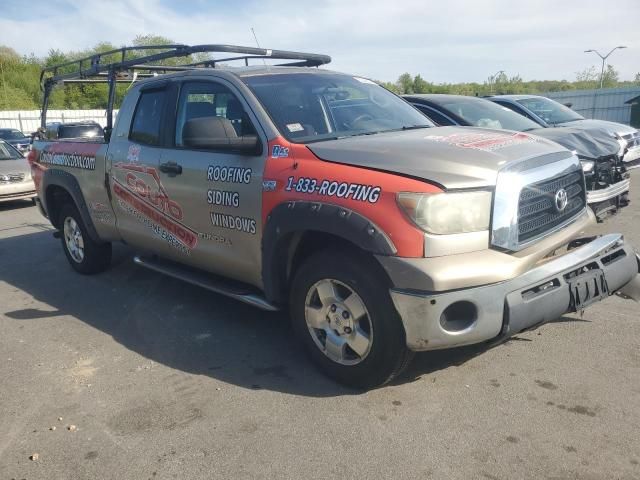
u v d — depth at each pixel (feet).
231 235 13.42
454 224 10.00
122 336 15.01
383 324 10.61
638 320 14.49
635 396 10.95
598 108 92.68
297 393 11.63
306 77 14.85
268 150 12.51
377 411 10.83
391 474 9.05
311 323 12.09
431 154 10.80
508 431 10.02
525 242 10.69
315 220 11.00
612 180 22.31
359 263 10.78
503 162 10.61
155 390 12.05
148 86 16.38
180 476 9.25
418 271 9.83
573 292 10.98
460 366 12.40
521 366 12.31
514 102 31.81
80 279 20.34
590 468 8.97
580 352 12.84
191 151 14.37
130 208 16.76
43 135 22.63
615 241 12.35
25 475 9.45
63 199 20.71
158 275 20.29
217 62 19.21
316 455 9.61
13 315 16.99
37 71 172.65
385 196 10.25
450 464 9.22
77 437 10.46
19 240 27.61
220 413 11.03
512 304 10.16
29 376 12.97
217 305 16.98
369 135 13.05
